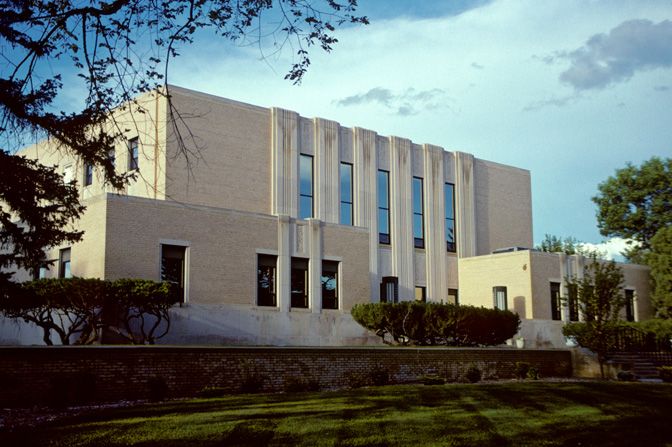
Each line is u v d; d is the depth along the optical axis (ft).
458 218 143.74
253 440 39.68
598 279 91.56
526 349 91.35
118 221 84.64
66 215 57.77
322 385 68.44
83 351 54.13
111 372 55.36
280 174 117.50
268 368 64.59
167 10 42.14
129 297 76.23
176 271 90.02
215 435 40.57
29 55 44.39
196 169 107.55
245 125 114.73
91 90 44.60
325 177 123.65
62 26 43.16
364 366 72.38
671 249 138.72
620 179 170.71
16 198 53.36
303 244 104.73
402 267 132.36
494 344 103.09
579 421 48.29
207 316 91.30
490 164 153.79
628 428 46.88
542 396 58.34
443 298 138.21
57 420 44.75
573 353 97.25
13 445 38.47
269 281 100.42
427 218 138.31
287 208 117.70
